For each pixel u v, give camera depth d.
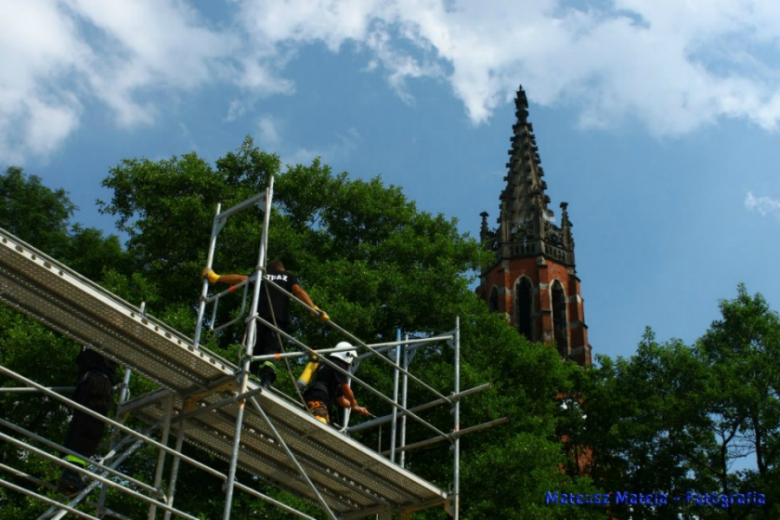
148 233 26.22
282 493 20.38
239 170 29.06
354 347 12.26
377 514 12.46
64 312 8.76
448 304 26.44
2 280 8.35
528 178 85.81
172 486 9.52
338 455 11.08
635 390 36.41
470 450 24.34
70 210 34.72
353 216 29.16
